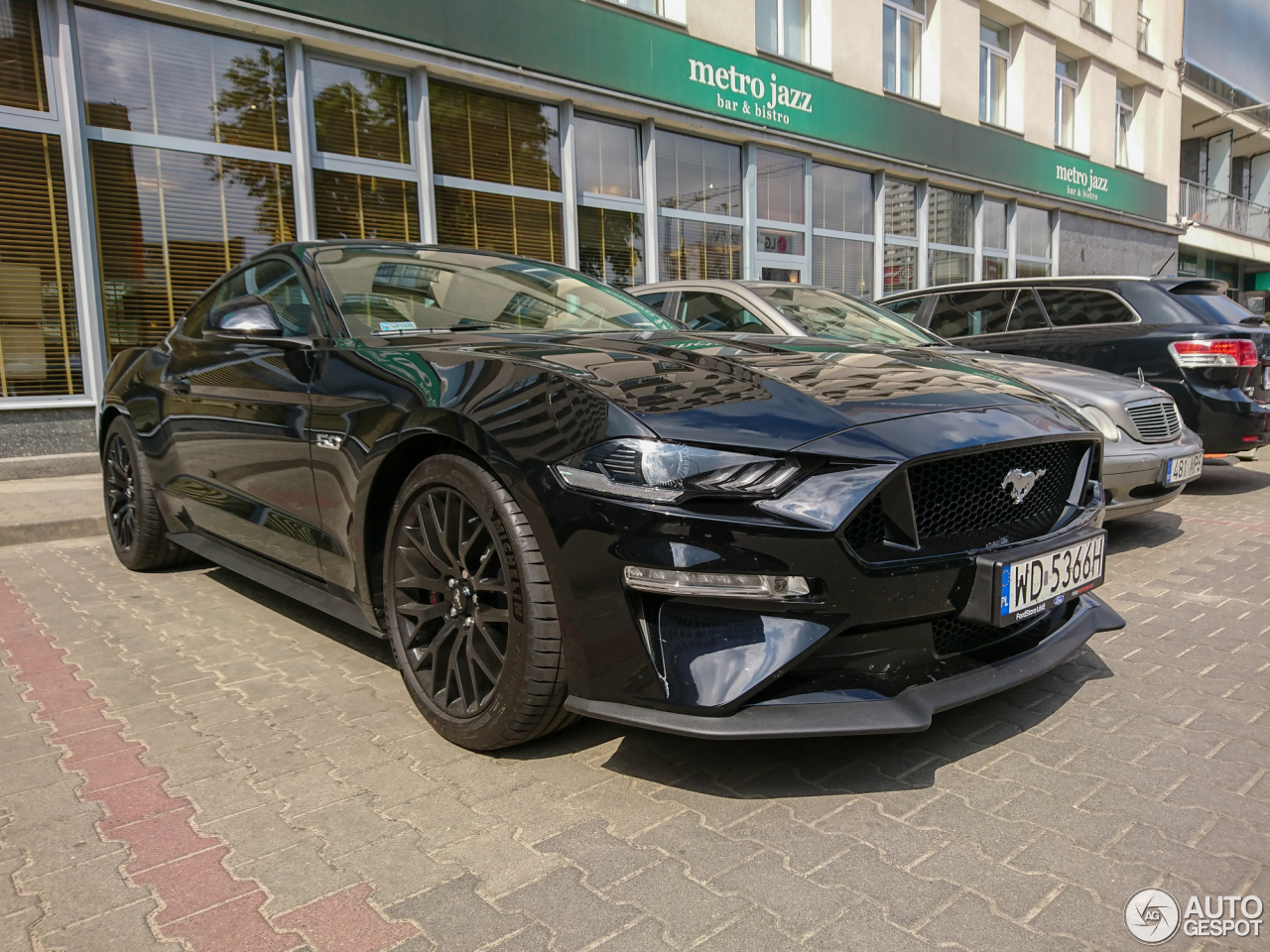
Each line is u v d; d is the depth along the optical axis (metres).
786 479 1.70
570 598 1.76
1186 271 22.91
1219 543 4.35
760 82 10.43
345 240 3.05
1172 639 2.89
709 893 1.51
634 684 1.72
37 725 2.25
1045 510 2.14
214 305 3.34
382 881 1.56
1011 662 1.99
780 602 1.68
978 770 1.97
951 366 2.45
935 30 13.45
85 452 6.09
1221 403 5.34
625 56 8.93
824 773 1.96
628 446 1.73
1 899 1.52
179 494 3.30
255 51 6.68
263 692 2.46
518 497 1.82
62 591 3.56
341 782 1.93
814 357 2.32
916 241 13.52
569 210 8.80
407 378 2.17
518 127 8.42
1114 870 1.58
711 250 10.45
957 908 1.46
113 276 6.18
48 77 5.81
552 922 1.44
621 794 1.86
